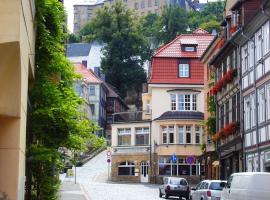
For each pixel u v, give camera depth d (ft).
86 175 240.94
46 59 62.44
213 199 100.94
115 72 393.50
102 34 410.72
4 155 41.70
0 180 41.55
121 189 172.65
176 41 235.40
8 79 40.09
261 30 110.52
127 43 393.29
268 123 106.01
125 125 243.40
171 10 440.04
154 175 230.27
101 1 603.67
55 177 69.72
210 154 166.81
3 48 38.01
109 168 244.22
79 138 62.64
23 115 43.88
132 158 238.89
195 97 229.25
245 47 124.06
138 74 393.29
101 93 352.90
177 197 148.66
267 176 67.72
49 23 62.49
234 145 130.93
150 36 442.91
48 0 61.11
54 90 61.41
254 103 116.37
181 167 227.81
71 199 122.83
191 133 227.40
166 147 228.84
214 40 166.81
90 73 355.56
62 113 60.70
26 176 60.64
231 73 132.26
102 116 357.20
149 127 235.61
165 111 230.48
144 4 554.05
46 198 63.41
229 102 138.00
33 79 59.93
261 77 110.52
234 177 75.72
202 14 458.91
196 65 229.66
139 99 392.27
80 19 610.24
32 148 58.23
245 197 70.13
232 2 145.89
